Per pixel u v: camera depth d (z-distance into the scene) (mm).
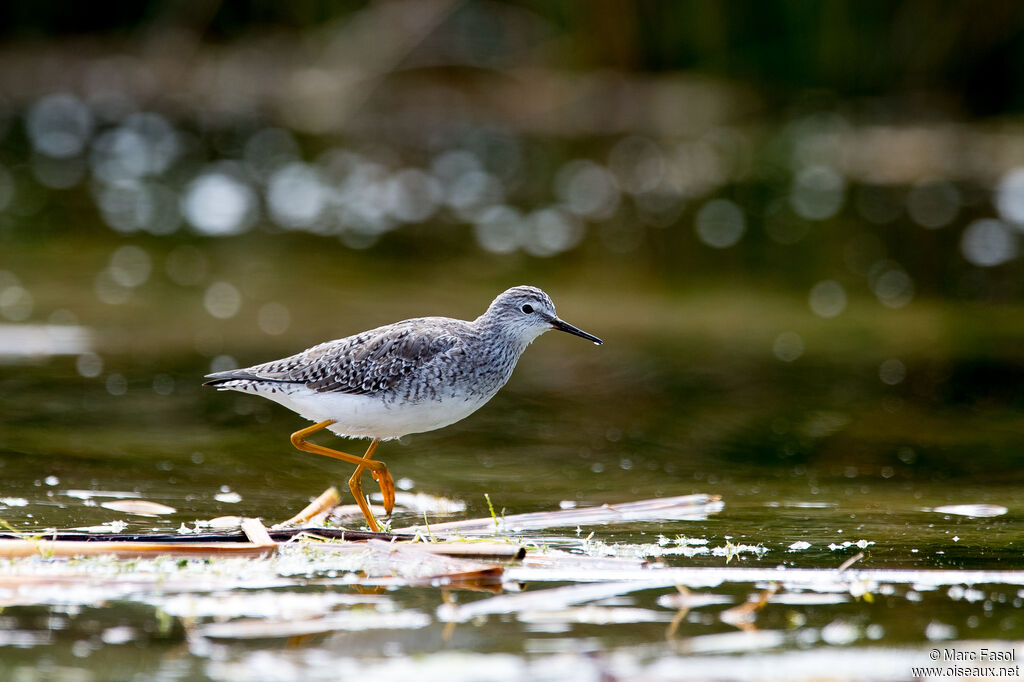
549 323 10820
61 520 9062
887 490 10648
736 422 13297
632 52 31859
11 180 27016
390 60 32844
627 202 27734
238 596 7270
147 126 33562
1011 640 6672
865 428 13055
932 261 22656
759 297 19953
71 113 34125
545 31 32656
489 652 6438
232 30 34625
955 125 29906
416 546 8164
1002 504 10102
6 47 34469
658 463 11656
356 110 32938
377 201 26859
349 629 6773
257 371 10164
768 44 30453
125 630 6691
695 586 7602
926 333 17719
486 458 11812
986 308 19344
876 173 29953
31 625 6738
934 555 8445
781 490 10664
